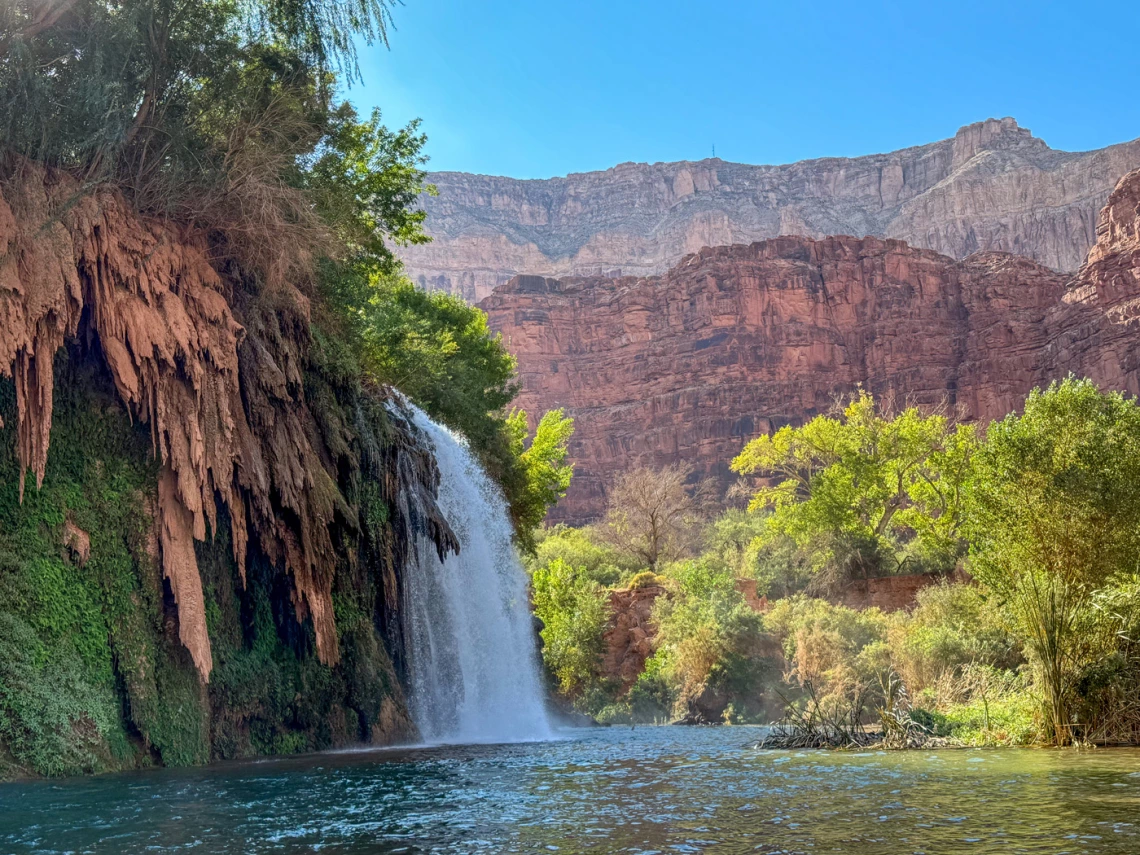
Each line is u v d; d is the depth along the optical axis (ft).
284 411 69.72
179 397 61.87
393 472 88.02
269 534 67.26
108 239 57.93
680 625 151.94
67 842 31.91
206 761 62.85
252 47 67.87
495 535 118.42
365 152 116.67
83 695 56.65
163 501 62.13
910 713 75.82
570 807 38.32
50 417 54.19
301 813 37.68
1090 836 29.50
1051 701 65.62
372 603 82.38
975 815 34.04
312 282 76.84
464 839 31.37
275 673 70.79
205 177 64.13
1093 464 95.45
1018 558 92.58
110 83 56.70
